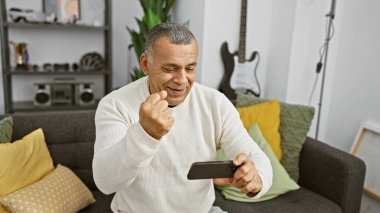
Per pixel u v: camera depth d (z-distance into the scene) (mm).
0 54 3078
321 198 1752
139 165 742
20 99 3311
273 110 1990
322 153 1822
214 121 1080
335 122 2697
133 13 3451
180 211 1050
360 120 2451
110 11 3137
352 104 2520
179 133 1024
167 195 1021
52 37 3291
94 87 3527
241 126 1105
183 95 935
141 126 716
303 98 2699
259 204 1658
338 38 2629
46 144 1671
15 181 1405
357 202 1740
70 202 1467
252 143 1067
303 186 1932
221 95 1111
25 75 3270
